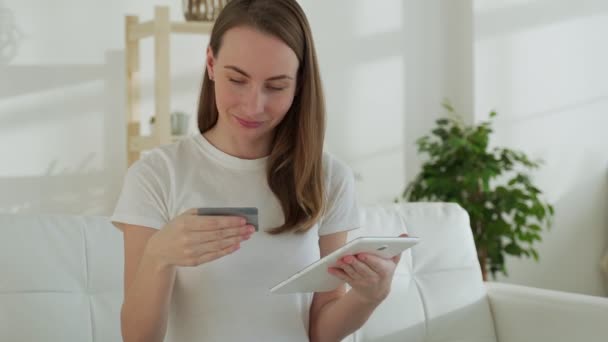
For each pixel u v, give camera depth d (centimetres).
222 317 138
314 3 417
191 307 138
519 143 443
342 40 423
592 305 219
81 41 368
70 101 367
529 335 232
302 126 142
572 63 452
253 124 133
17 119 358
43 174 363
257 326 139
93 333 189
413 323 226
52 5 362
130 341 133
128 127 367
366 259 127
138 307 129
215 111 148
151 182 139
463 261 241
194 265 119
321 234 153
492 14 436
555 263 453
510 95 441
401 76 436
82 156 370
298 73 142
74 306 188
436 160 395
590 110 455
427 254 237
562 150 451
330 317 147
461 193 373
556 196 451
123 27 375
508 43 439
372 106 430
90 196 371
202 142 146
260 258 141
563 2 448
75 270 191
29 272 185
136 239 137
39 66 361
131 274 136
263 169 145
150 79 381
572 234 455
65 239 192
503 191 373
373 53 430
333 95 422
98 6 371
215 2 343
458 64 445
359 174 426
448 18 445
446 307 232
